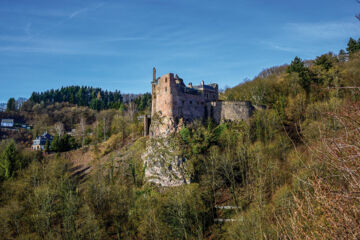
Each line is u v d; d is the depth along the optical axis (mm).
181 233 42375
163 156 60312
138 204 50406
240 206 45812
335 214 8289
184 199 45344
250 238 30375
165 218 44938
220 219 44469
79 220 48312
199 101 74125
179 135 64312
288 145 53844
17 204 53656
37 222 49969
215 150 58844
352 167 8219
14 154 74500
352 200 8078
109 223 52156
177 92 69125
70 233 47125
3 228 47906
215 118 72812
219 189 52938
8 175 69688
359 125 8430
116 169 69312
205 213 46688
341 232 7941
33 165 70375
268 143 58219
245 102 70875
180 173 56281
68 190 59406
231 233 37688
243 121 67938
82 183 67250
